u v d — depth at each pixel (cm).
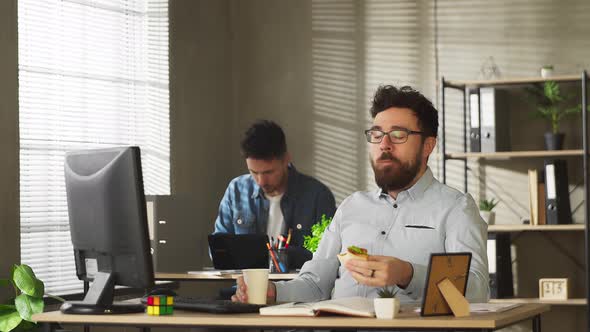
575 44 525
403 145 277
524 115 534
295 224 464
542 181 520
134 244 233
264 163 453
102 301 239
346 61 575
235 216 472
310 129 584
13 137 406
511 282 518
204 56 571
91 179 242
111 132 498
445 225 279
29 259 434
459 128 548
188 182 551
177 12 545
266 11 596
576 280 520
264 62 596
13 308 373
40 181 445
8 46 405
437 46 555
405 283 235
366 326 207
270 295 269
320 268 287
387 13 566
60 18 463
